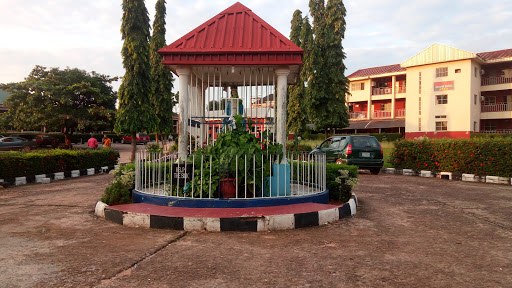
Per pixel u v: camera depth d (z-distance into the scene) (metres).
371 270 3.22
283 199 5.56
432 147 12.49
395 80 38.03
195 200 5.36
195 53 5.98
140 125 18.36
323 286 2.85
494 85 32.28
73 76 29.66
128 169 6.98
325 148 13.98
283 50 5.87
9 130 36.19
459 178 11.38
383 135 35.16
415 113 34.25
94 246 3.94
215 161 5.55
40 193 8.23
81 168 13.16
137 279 2.98
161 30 27.06
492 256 3.63
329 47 22.72
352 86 41.72
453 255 3.67
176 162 6.15
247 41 6.16
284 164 6.02
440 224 5.12
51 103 26.72
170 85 27.56
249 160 5.58
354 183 6.60
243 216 4.71
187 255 3.64
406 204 6.80
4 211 6.02
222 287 2.82
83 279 2.96
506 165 10.43
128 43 17.94
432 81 33.06
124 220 4.96
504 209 6.23
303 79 24.66
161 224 4.77
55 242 4.09
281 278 3.02
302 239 4.29
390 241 4.21
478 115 32.53
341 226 4.98
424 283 2.91
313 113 23.58
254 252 3.75
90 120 27.81
